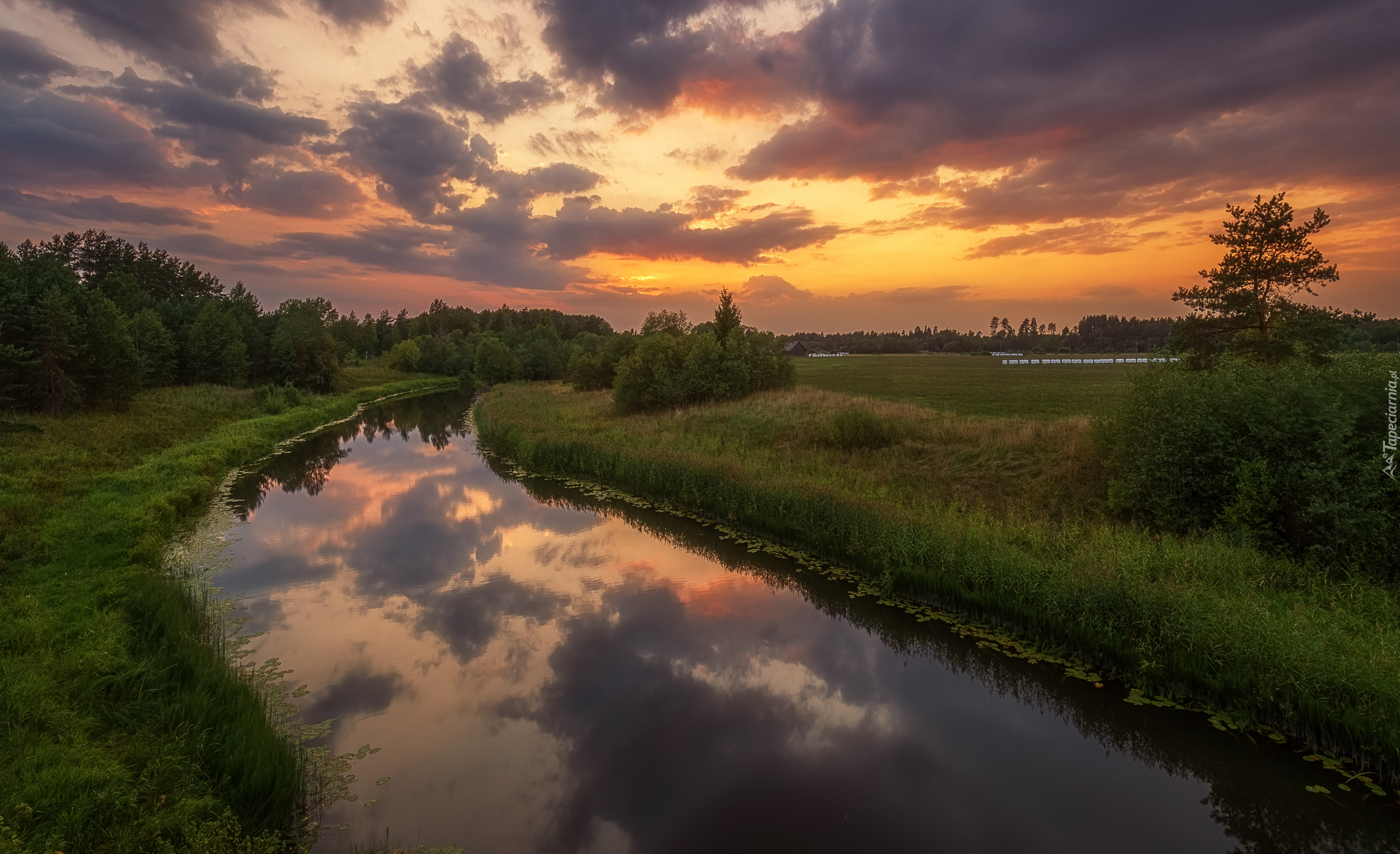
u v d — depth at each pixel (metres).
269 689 9.57
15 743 6.46
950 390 49.50
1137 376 15.64
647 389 37.84
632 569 15.37
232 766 6.65
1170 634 9.06
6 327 32.88
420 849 6.46
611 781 7.61
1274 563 11.05
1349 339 18.30
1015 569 11.46
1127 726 8.59
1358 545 10.99
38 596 10.80
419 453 33.56
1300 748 7.61
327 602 13.20
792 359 43.12
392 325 151.75
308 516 20.28
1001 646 10.45
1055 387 53.97
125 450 24.98
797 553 15.41
